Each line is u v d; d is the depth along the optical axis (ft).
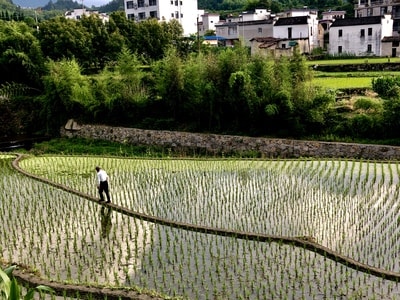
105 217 53.06
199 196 60.34
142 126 111.75
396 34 213.46
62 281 35.96
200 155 99.45
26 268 38.45
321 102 92.63
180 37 189.88
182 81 105.60
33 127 130.31
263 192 61.00
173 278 36.70
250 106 96.68
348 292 34.01
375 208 53.06
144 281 36.29
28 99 134.21
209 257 40.81
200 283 35.73
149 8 272.10
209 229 47.52
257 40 208.85
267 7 306.35
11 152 101.60
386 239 44.14
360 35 188.03
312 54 191.93
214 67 102.22
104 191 59.06
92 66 165.58
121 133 112.78
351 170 70.33
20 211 55.57
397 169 69.97
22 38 143.84
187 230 48.21
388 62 138.21
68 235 47.11
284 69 97.96
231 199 58.54
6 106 130.21
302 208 54.03
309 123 94.63
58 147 111.86
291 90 95.30
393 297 33.24
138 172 74.49
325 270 37.65
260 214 52.49
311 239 43.60
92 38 159.84
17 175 74.54
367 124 89.10
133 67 118.52
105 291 34.14
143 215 52.65
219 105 101.81
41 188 66.13
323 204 55.11
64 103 120.88
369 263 39.11
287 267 38.29
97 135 116.98
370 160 77.77
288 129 96.02
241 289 34.60
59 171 76.89
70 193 63.31
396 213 51.16
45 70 140.05
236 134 100.17
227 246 43.32
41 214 53.78
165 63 108.88
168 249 42.80
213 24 298.35
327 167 73.31
